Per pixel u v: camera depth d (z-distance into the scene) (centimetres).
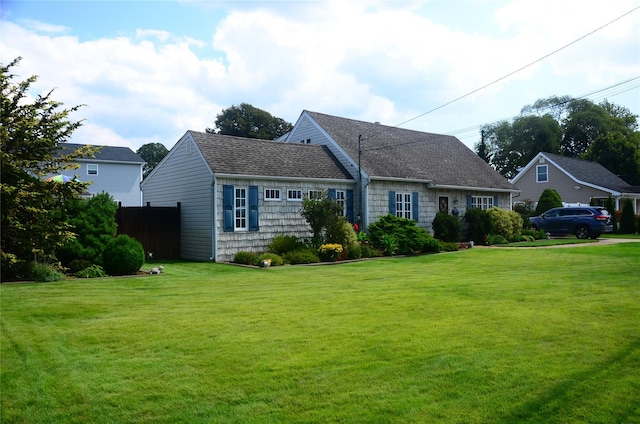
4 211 1131
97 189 3641
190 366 506
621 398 412
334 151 2186
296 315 730
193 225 1792
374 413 394
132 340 603
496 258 1602
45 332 644
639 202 3750
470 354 528
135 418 392
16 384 463
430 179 2294
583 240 2412
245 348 564
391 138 2552
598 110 5541
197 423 382
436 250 1895
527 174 3881
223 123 5403
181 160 1875
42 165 1245
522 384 444
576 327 631
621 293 873
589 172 3800
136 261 1288
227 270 1404
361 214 2056
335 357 527
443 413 391
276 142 2072
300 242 1822
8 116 1163
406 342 575
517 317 691
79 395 437
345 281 1112
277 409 404
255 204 1759
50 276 1123
